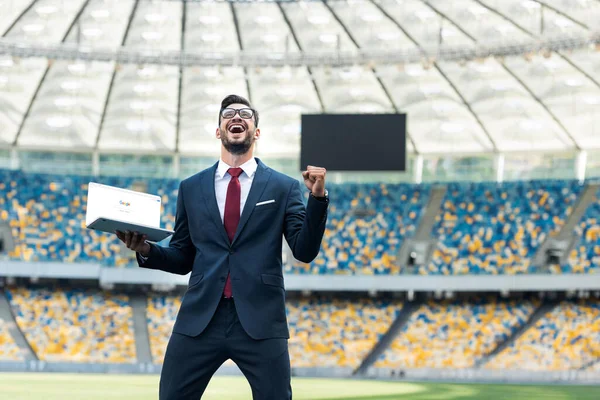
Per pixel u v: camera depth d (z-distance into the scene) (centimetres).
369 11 2647
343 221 3566
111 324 3316
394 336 3316
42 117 3244
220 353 444
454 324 3325
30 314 3294
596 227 3312
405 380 2914
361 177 3625
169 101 3180
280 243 461
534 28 2612
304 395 1947
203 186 465
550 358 3089
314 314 3431
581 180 3391
